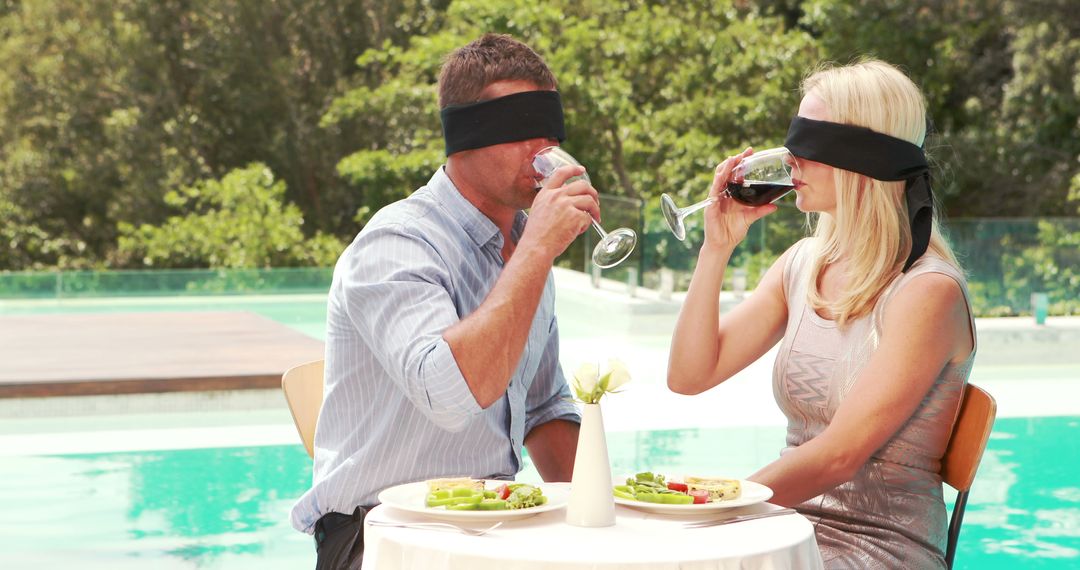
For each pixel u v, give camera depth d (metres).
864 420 2.46
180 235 20.44
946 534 2.65
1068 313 11.41
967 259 11.38
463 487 2.13
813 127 2.59
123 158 21.80
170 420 6.49
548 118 2.43
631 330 10.59
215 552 4.30
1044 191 18.98
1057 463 5.86
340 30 22.91
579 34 19.05
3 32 22.81
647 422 6.64
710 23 19.86
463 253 2.51
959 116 20.38
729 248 2.85
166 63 22.30
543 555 1.80
